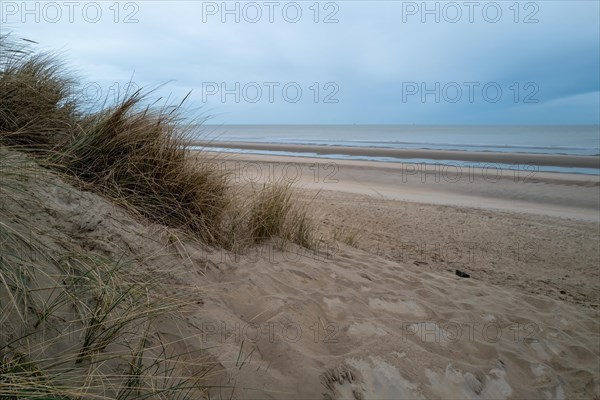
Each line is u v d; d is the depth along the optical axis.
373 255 6.00
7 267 2.11
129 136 3.94
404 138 58.50
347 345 3.14
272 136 70.06
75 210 3.01
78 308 2.25
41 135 3.70
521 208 11.70
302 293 3.71
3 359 1.74
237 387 2.40
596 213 11.40
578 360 3.90
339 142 45.66
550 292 5.72
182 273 3.28
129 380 2.07
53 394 1.67
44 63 4.63
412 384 2.94
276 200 5.04
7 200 2.61
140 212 3.75
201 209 4.22
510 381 3.33
